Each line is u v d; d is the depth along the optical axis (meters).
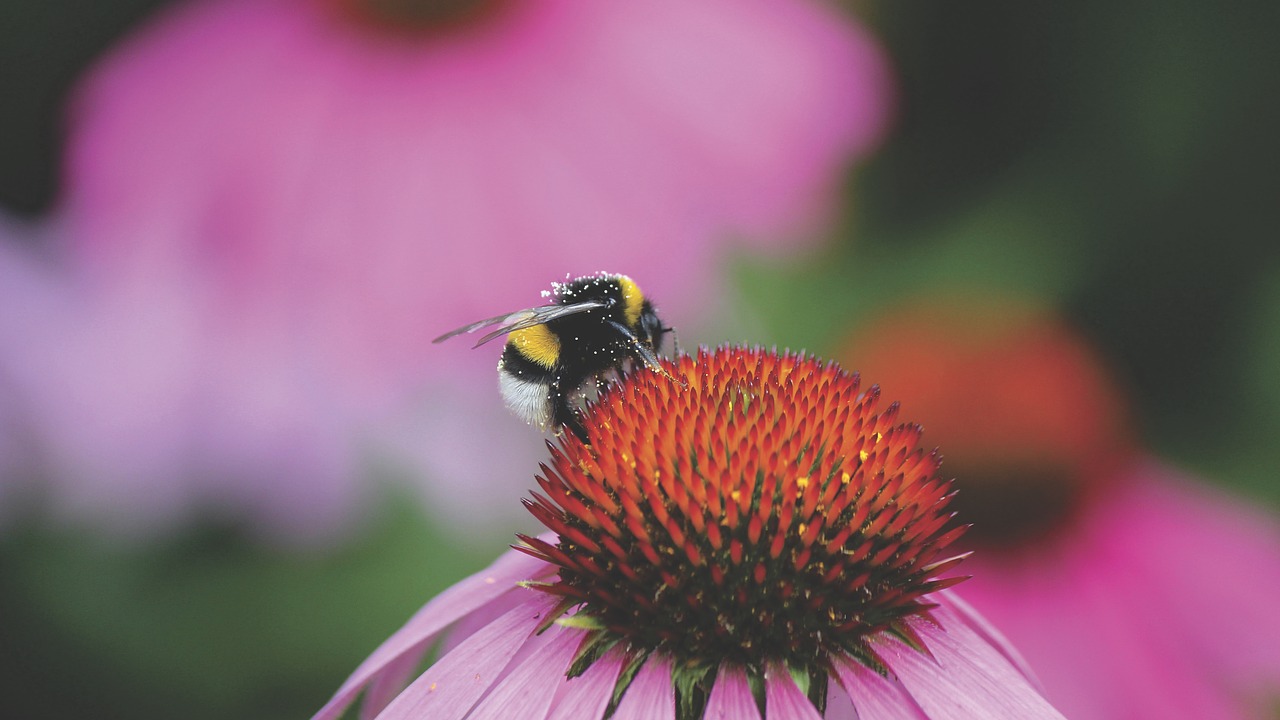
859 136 0.26
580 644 0.20
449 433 0.25
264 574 0.28
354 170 0.25
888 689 0.20
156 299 0.25
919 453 0.20
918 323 0.28
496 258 0.25
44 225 0.27
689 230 0.25
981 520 0.26
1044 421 0.26
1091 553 0.26
